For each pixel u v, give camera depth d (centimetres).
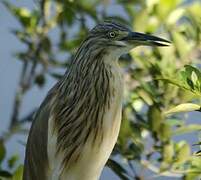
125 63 1270
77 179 1134
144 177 1147
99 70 1093
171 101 1144
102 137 1115
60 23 1397
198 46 1229
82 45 1097
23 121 1426
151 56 1225
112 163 1133
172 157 1145
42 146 1134
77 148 1118
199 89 989
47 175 1145
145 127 1150
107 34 1074
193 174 1139
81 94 1104
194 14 1288
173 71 1165
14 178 1123
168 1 1314
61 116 1114
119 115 1116
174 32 1227
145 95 1145
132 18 1355
